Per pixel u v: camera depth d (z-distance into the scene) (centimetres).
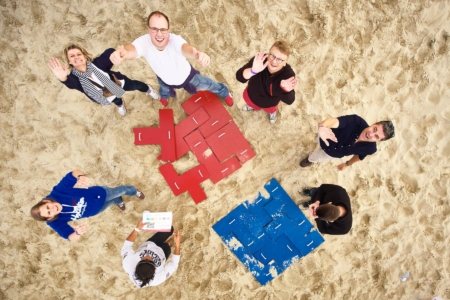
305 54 411
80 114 405
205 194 407
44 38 404
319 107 409
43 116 404
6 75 404
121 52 274
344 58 412
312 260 407
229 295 400
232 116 416
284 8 410
